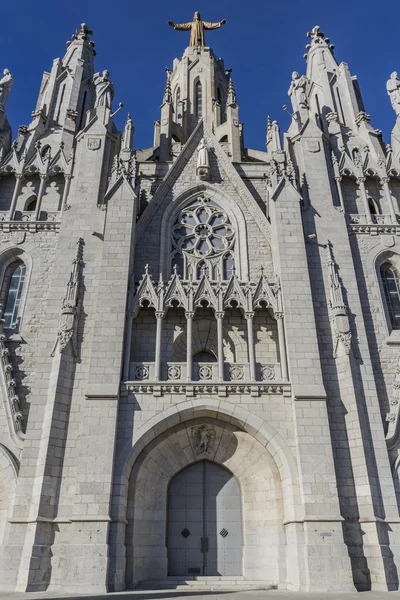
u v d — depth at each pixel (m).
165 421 22.38
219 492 23.47
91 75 40.50
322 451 21.42
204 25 54.00
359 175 32.22
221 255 29.72
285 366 24.05
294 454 21.77
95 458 20.92
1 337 25.33
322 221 28.89
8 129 35.00
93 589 18.44
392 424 23.53
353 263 27.95
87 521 19.69
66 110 35.72
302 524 20.31
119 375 22.94
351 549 20.39
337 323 24.97
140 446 22.03
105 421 21.73
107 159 31.62
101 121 32.75
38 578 19.05
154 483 22.75
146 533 21.73
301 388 22.81
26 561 19.23
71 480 21.23
